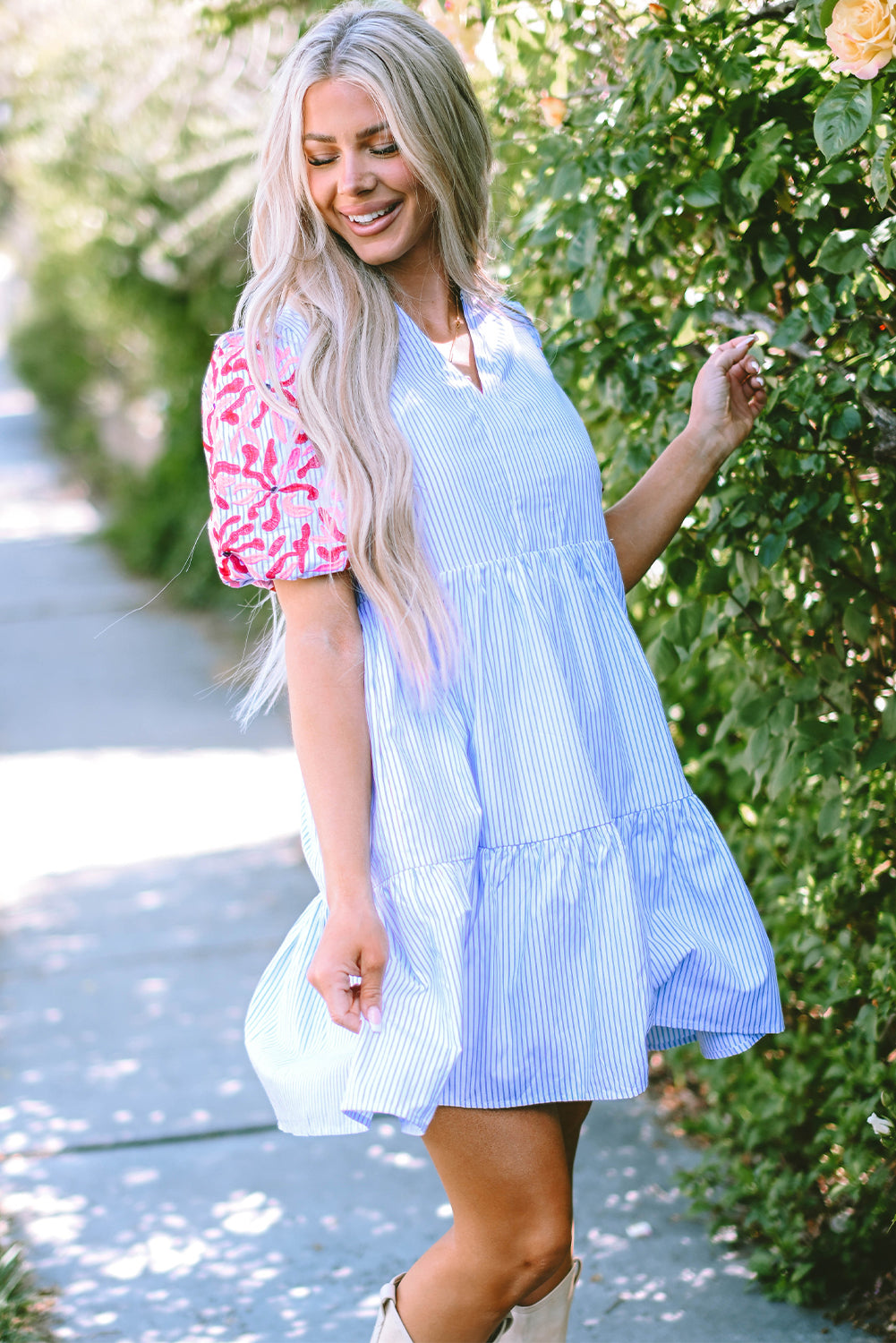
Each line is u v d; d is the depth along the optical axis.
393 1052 1.43
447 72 1.58
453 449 1.53
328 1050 1.53
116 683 7.91
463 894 1.47
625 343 2.18
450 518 1.52
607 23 2.20
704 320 2.06
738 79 1.88
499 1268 1.53
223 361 1.53
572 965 1.52
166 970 3.91
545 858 1.52
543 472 1.58
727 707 2.67
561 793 1.52
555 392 1.68
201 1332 2.23
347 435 1.47
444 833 1.48
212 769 6.18
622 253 2.20
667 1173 2.68
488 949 1.50
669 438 2.20
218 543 1.52
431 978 1.46
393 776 1.48
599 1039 1.52
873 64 1.63
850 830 2.23
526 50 2.33
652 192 2.10
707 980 1.61
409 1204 2.63
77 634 9.25
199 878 4.73
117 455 15.79
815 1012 2.43
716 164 1.96
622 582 1.71
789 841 2.49
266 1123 3.00
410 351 1.57
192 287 9.38
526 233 2.41
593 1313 2.23
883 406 1.94
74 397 19.55
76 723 7.12
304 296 1.55
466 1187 1.51
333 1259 2.45
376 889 1.50
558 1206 1.52
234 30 3.61
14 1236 2.56
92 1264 2.46
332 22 1.57
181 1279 2.40
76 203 8.94
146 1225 2.59
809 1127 2.44
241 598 9.05
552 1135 1.53
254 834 5.22
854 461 2.00
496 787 1.51
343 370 1.49
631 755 1.62
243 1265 2.44
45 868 4.96
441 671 1.49
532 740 1.52
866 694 2.16
